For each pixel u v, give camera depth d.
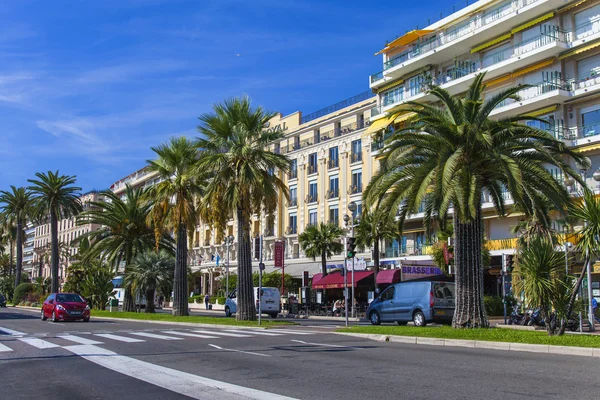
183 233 32.25
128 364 11.20
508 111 36.47
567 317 15.87
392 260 45.56
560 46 33.41
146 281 36.16
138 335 18.61
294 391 8.16
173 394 8.01
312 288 46.62
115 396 7.95
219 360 11.78
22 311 47.28
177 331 20.80
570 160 33.94
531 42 35.78
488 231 39.72
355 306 38.56
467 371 10.02
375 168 49.06
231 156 26.00
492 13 38.44
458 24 41.16
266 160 26.25
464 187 17.23
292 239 57.97
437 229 37.34
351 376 9.52
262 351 13.52
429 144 18.28
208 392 8.13
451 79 40.59
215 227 26.14
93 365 11.10
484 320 18.00
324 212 54.34
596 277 30.80
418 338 16.12
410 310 23.53
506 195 35.41
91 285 43.38
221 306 55.97
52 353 13.16
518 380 8.97
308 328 22.62
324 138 55.59
